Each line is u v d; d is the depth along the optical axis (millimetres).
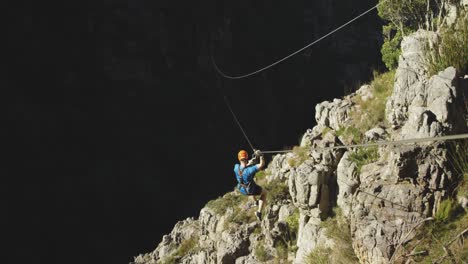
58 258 45344
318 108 15453
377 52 73375
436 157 8891
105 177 52906
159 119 60094
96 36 59438
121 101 58969
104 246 47562
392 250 8805
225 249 14555
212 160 59938
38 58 55875
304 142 15484
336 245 10453
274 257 13258
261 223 14352
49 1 57312
